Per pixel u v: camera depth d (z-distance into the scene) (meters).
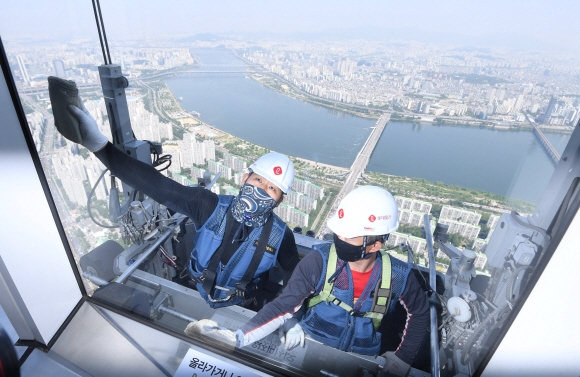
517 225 1.12
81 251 1.64
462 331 1.26
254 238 1.48
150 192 1.53
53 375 1.45
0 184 1.19
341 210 1.22
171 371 1.45
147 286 1.72
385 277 1.24
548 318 0.90
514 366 1.03
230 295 1.61
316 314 1.39
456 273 1.34
